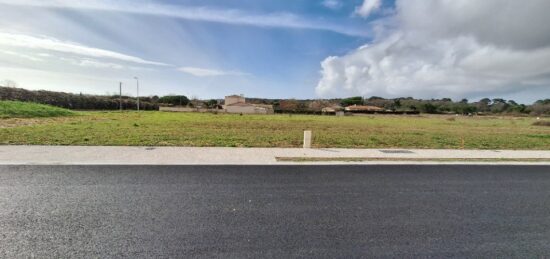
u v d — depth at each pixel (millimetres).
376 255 3574
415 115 79000
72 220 4258
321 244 3789
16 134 13203
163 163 8250
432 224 4555
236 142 13391
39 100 45062
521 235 4262
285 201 5375
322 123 33156
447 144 14953
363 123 35562
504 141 16844
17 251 3387
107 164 7914
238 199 5402
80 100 53312
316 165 8664
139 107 65375
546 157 11188
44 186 5812
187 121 28484
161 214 4578
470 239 4090
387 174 7742
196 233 3971
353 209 5086
